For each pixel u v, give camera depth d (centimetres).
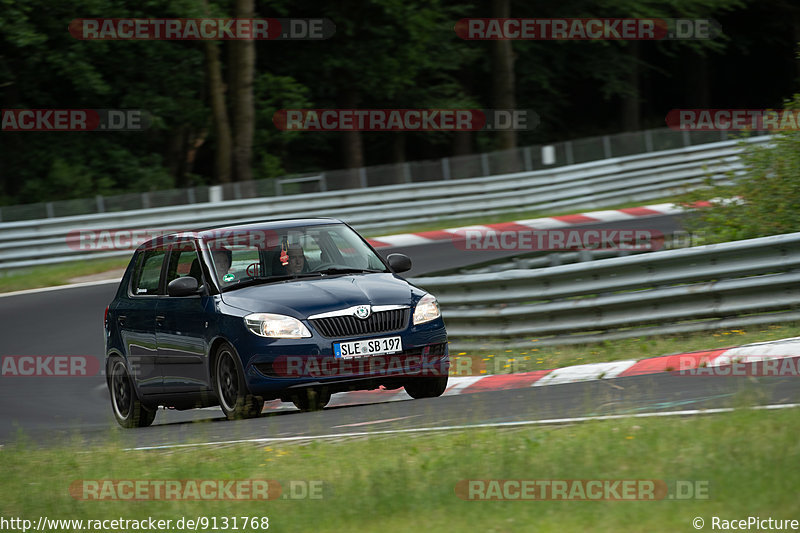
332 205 8975
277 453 2495
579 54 14288
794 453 1830
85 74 10425
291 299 3152
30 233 8119
